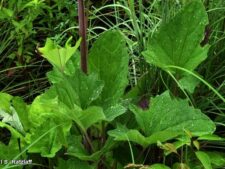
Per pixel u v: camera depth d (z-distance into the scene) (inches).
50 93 33.3
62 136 32.5
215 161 34.7
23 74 50.1
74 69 37.0
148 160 36.7
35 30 52.5
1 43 49.4
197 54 36.6
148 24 45.8
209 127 32.2
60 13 51.2
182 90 37.8
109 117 32.4
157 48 37.0
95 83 32.9
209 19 41.9
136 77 42.4
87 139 33.1
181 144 31.6
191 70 36.6
